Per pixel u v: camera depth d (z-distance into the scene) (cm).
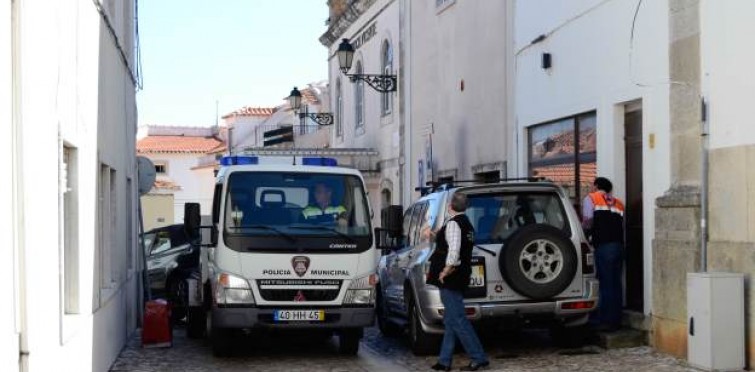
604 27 1216
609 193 1130
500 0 1645
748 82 907
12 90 602
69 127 782
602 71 1221
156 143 6538
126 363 1118
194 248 1553
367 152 2602
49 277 680
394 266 1247
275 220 1115
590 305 1023
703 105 978
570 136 1358
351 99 2973
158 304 1284
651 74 1088
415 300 1108
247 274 1090
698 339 913
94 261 930
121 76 1294
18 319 603
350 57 2328
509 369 984
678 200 1007
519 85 1551
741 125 920
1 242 559
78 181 834
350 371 1043
